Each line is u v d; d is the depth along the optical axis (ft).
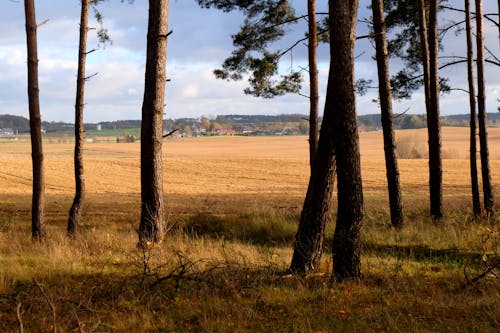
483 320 21.33
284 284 27.66
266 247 44.19
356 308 23.27
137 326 21.11
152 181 39.86
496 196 123.24
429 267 33.40
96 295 24.85
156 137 39.96
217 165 233.14
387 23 62.23
